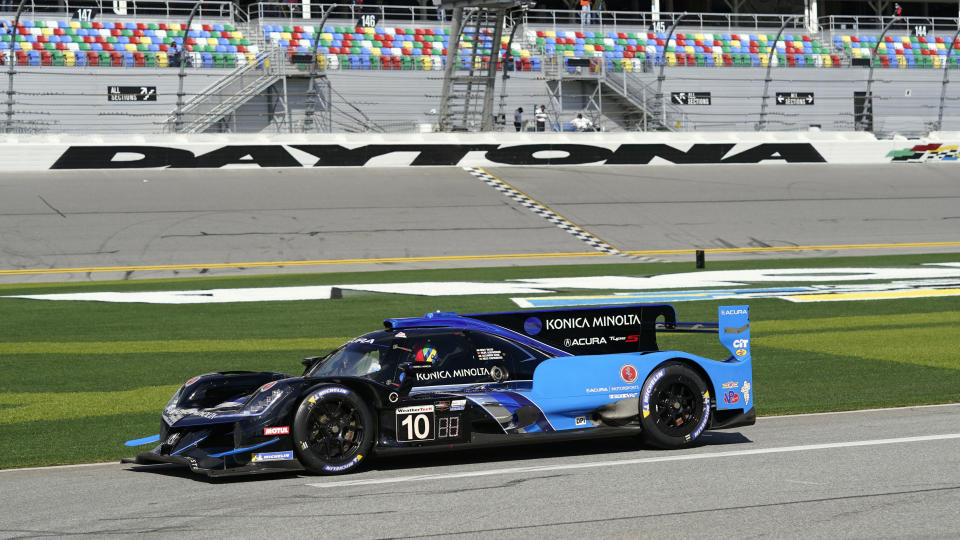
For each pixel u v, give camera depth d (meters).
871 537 5.07
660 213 33.94
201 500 6.41
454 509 5.88
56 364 13.24
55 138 35.66
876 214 34.44
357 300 19.39
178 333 15.84
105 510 6.23
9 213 30.73
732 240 30.91
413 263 27.12
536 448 7.93
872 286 21.08
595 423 7.61
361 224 31.42
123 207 31.92
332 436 7.12
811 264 26.03
